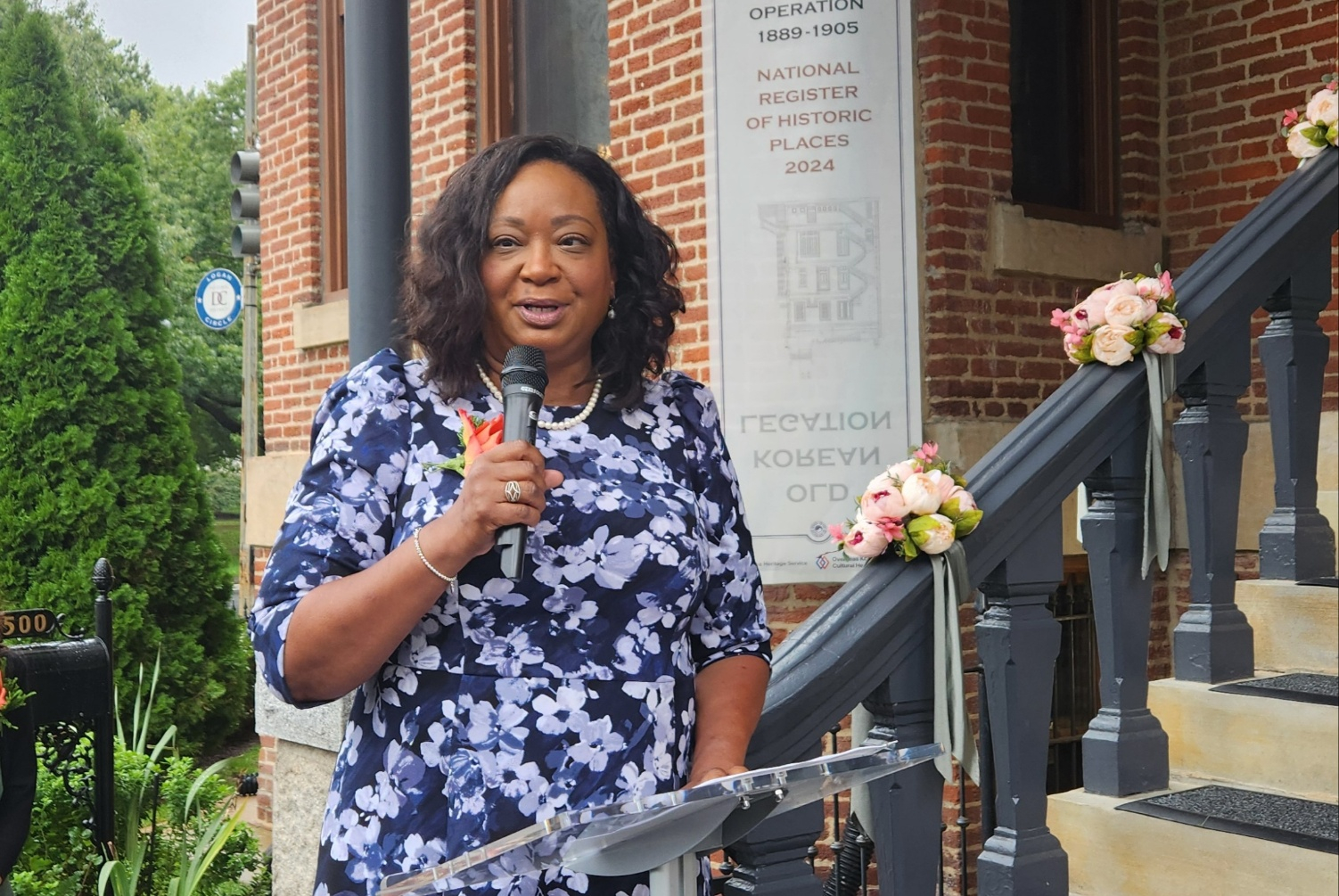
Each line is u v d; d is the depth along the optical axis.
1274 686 2.88
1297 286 3.12
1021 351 5.28
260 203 7.95
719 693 1.78
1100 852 2.69
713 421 1.87
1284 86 5.48
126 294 10.59
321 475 1.65
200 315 12.81
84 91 10.68
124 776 5.22
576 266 1.69
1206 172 5.75
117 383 10.35
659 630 1.66
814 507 5.00
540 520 1.62
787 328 5.02
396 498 1.66
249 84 13.88
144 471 10.45
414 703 1.61
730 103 5.07
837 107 4.97
